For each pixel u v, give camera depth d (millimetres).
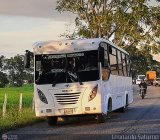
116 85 21141
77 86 17344
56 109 17469
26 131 16172
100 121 18297
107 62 18406
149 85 93125
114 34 45844
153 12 44938
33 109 23688
